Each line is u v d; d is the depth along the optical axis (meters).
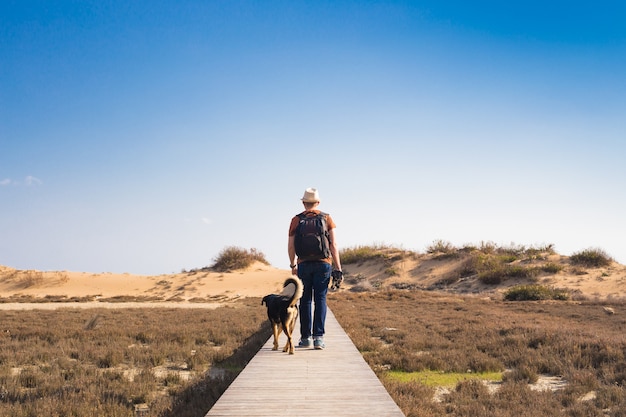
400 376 10.41
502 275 35.50
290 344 8.95
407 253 45.50
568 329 15.21
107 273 46.97
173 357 12.17
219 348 13.88
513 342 13.28
